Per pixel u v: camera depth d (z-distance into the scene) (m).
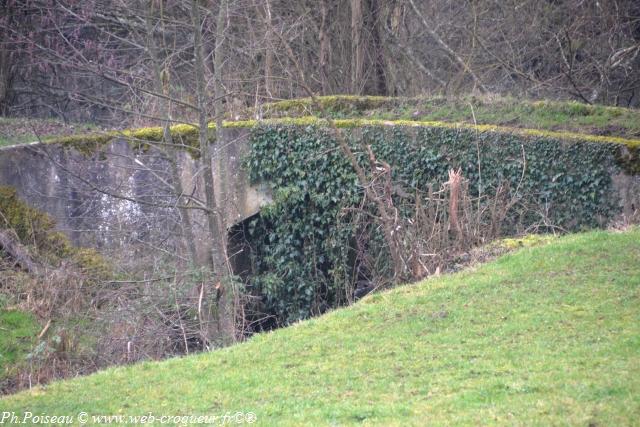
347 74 78.38
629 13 74.25
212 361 30.88
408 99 63.59
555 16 75.06
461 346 28.42
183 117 61.16
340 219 56.69
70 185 57.75
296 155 57.75
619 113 55.97
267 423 23.11
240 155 59.12
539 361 25.58
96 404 27.16
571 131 54.62
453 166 53.94
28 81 76.19
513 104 60.09
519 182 50.59
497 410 21.66
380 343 30.08
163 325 47.03
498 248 41.25
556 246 37.75
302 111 63.31
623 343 25.89
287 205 58.28
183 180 58.06
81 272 54.22
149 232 57.00
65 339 46.56
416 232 44.41
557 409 21.09
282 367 28.98
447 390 24.30
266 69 68.50
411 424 21.33
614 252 35.53
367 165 55.97
